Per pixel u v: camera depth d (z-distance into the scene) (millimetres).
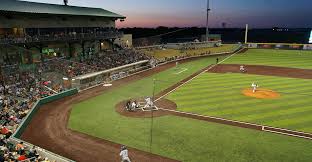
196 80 45656
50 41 47125
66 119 27328
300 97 33531
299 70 54562
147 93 37594
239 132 23172
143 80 47219
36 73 40625
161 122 25922
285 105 30250
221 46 99562
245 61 69062
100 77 46531
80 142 21766
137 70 57094
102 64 54156
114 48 69562
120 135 23062
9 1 45250
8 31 43375
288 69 56031
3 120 24406
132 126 25078
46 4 52875
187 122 25750
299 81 43750
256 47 102062
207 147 20500
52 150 20312
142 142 21594
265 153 19438
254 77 47656
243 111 28500
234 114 27641
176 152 19828
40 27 48500
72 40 51938
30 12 43625
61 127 25094
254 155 19188
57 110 30344
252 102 31625
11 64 40781
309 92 36156
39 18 48031
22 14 44188
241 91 37000
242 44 104062
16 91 33531
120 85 43344
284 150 19828
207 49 92188
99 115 28453
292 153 19359
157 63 66500
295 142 21078
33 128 24766
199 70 56219
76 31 57250
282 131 23172
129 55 65188
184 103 31922
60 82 40531
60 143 21578
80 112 29578
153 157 19141
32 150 18562
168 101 32969
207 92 36875
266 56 79000
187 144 21094
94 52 62062
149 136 22734
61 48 52875
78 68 47281
